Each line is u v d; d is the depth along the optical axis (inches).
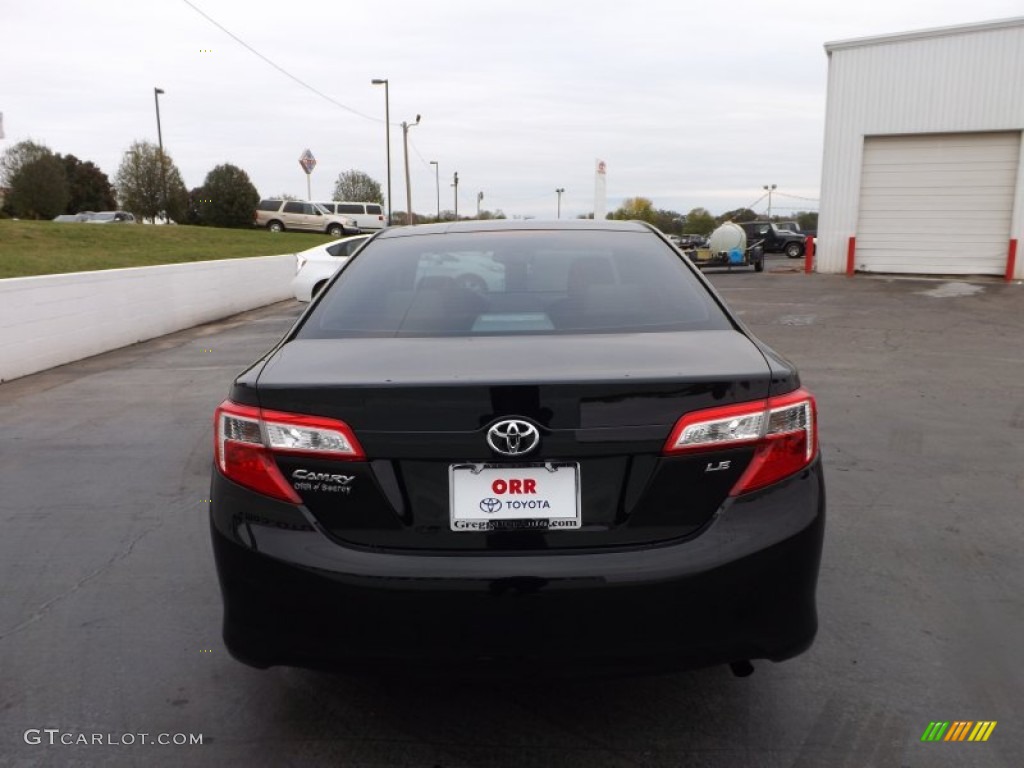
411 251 125.9
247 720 102.4
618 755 94.2
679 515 83.8
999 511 171.3
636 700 105.2
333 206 1749.5
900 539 157.0
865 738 97.0
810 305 569.9
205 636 124.3
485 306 109.1
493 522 82.9
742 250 986.1
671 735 97.8
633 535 83.3
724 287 724.7
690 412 83.3
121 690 109.7
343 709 104.3
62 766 94.0
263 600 86.2
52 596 138.6
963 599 132.4
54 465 216.1
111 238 1006.4
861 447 219.0
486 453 82.0
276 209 1699.1
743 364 88.8
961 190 807.7
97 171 3041.3
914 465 203.0
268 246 1157.7
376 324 107.0
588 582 81.0
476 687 108.7
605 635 82.0
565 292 112.0
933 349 381.7
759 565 83.5
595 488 83.0
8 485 199.8
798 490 87.0
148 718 103.2
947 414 255.4
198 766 93.7
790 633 86.5
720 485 84.4
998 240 800.9
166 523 172.4
